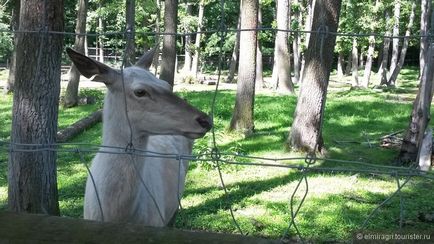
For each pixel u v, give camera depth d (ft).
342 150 32.81
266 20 112.37
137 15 81.15
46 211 14.07
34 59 13.09
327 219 19.20
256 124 40.88
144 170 10.75
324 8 28.58
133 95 9.84
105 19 105.50
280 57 69.46
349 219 19.15
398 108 52.11
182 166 14.83
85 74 9.93
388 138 35.60
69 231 6.93
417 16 106.52
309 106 29.99
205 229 18.34
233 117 36.76
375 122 43.98
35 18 12.89
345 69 139.03
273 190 23.35
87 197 10.77
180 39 110.73
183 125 9.76
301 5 98.78
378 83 98.53
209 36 114.83
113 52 110.83
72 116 44.88
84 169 25.94
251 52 36.17
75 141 33.53
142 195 10.78
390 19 90.53
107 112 10.25
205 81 89.35
